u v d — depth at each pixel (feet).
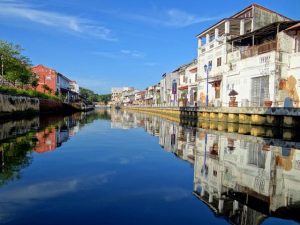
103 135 65.72
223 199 20.67
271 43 93.25
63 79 268.00
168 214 17.40
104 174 27.40
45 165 30.86
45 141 50.24
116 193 21.45
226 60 121.70
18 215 16.90
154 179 25.89
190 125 103.24
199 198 20.59
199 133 73.31
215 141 56.34
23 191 21.50
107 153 39.96
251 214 17.75
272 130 75.51
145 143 52.75
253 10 114.93
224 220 16.63
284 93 90.17
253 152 43.09
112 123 111.96
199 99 150.20
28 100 127.54
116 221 16.20
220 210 18.26
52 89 226.79
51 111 169.68
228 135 67.67
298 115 67.36
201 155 40.27
